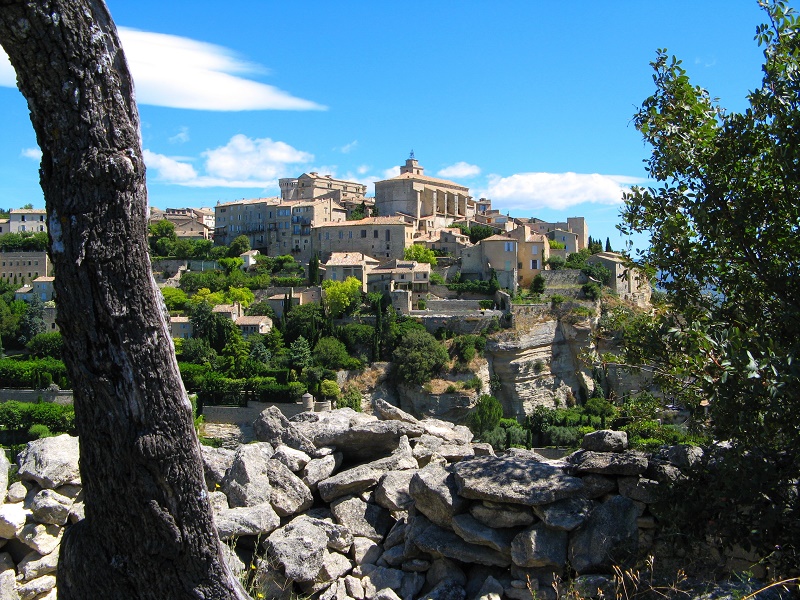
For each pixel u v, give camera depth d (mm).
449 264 137500
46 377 85625
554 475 12977
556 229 160375
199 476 7422
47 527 13023
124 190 6992
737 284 16594
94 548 7199
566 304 114500
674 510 12078
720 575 12086
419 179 171750
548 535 12234
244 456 15195
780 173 15289
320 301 120688
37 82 6730
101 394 6957
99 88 6867
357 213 169875
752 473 11828
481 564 12859
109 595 7098
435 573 12984
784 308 14000
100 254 6875
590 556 12016
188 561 7246
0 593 12180
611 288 122750
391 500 14883
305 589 12898
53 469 13438
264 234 164125
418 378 102000
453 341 108438
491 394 105062
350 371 102750
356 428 17078
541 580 12055
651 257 18703
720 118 18109
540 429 81750
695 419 16781
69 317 6926
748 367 11688
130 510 7059
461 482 12938
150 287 7242
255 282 136500
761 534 11422
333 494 15344
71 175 6844
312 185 189750
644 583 11531
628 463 13016
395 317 111312
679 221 17094
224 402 86438
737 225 15555
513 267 130125
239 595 7652
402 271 126000
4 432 62500
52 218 6926
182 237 180625
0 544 13016
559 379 111062
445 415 101562
